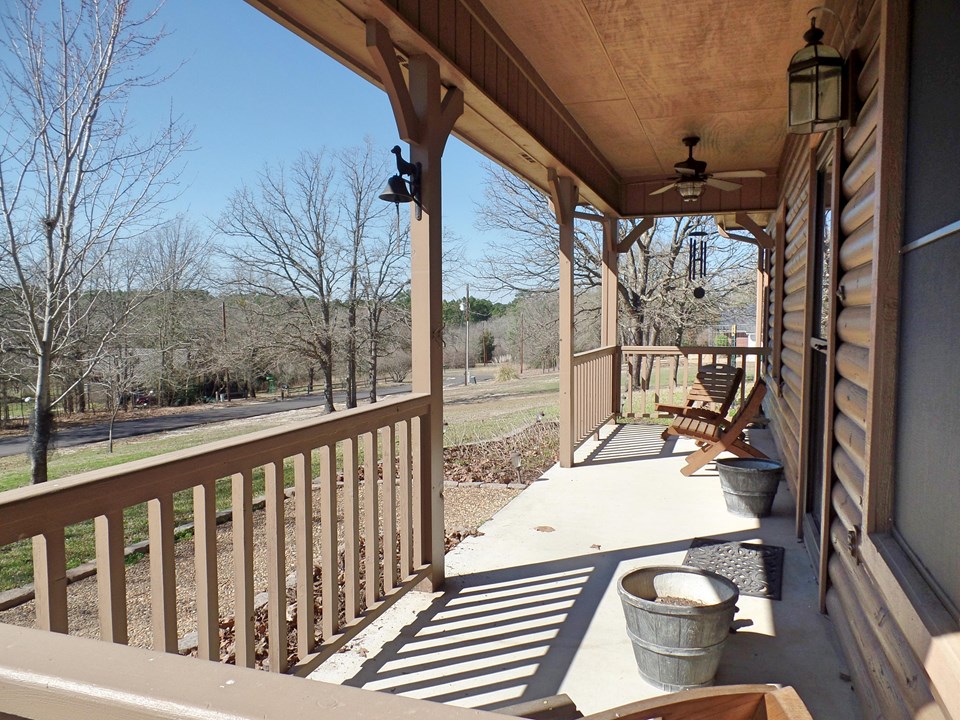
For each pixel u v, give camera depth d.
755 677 2.28
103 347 9.34
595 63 3.90
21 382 8.44
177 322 13.70
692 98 4.52
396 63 2.71
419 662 2.41
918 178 1.55
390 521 2.73
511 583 3.14
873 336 1.75
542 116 4.28
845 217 2.46
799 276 4.43
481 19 3.22
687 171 5.42
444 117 3.10
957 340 1.22
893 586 1.49
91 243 7.60
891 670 1.73
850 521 2.21
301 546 2.19
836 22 2.73
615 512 4.27
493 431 9.91
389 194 2.83
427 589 3.04
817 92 2.23
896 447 1.71
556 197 5.28
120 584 1.53
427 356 3.02
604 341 7.91
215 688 0.62
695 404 6.45
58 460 9.81
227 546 4.54
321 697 0.60
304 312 15.45
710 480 5.11
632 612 2.24
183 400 16.53
